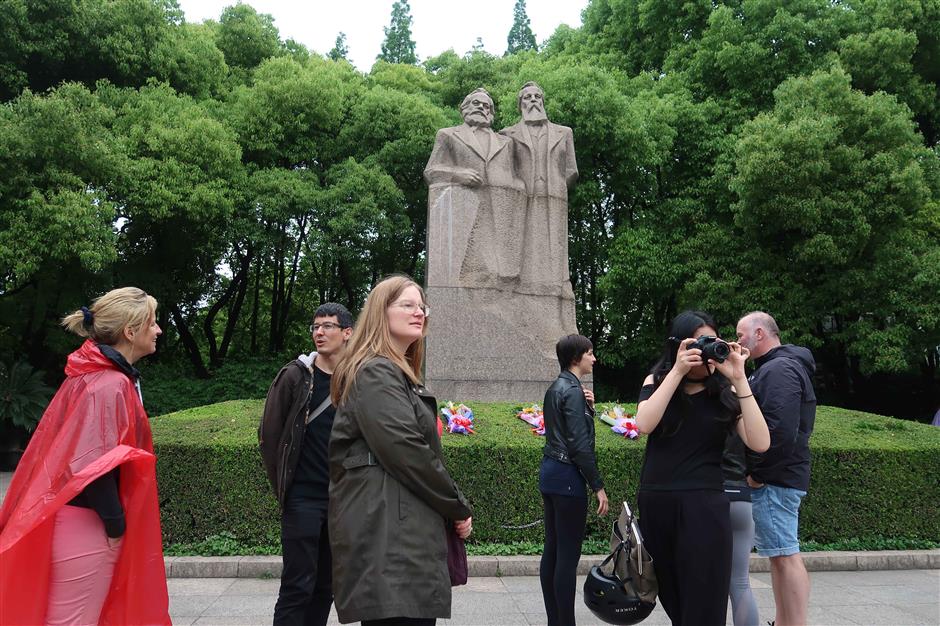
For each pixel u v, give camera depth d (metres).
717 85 15.12
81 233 10.73
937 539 5.54
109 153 11.55
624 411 6.43
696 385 2.59
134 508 2.46
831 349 14.91
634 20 16.91
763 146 11.75
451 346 7.42
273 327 17.73
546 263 8.05
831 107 12.02
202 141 13.23
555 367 7.57
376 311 2.25
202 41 15.82
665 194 15.05
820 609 4.07
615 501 5.34
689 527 2.46
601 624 3.72
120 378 2.50
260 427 3.16
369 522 1.95
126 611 2.41
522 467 5.27
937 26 13.68
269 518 4.97
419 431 2.04
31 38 12.79
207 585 4.44
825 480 5.49
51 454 2.35
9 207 10.73
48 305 13.59
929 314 11.53
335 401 2.21
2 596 2.17
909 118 12.91
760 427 2.53
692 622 2.40
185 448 5.05
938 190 12.79
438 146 8.19
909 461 5.61
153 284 14.53
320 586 3.04
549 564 3.41
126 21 14.21
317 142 15.98
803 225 11.83
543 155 8.32
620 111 13.07
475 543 5.12
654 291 14.21
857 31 14.20
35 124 10.72
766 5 14.09
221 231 14.44
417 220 16.28
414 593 1.90
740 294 12.88
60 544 2.28
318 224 14.42
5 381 11.70
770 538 3.23
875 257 12.27
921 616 3.94
